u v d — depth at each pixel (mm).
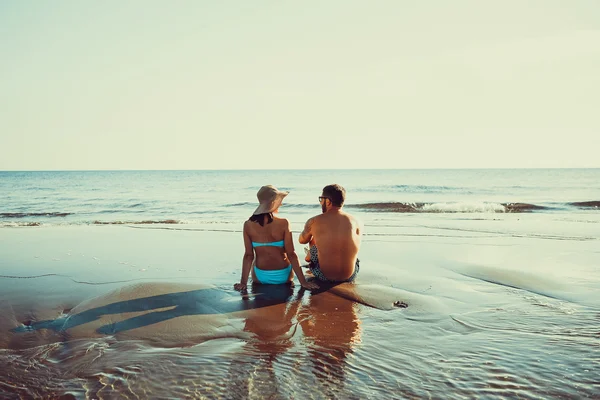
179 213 17906
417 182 47375
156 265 6496
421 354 3111
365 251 7707
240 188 39875
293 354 3121
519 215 14719
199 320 3877
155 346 3291
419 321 3883
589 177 56438
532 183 42438
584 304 4391
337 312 4156
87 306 4234
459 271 6020
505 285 5219
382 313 4129
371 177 65125
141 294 4621
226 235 9984
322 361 2990
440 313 4117
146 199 26391
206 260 6934
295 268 5082
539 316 4008
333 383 2664
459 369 2852
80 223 13453
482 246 8219
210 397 2512
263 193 5238
